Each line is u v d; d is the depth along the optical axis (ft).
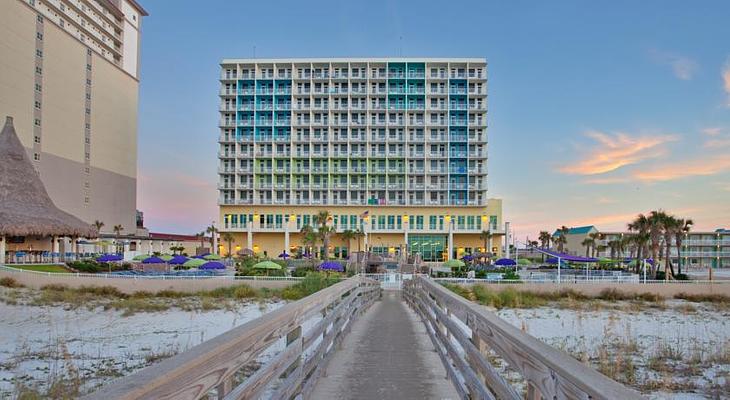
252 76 273.13
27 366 39.75
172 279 121.29
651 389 30.96
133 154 296.51
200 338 54.34
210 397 23.25
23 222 173.17
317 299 19.86
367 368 23.90
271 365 12.07
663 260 297.74
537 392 8.45
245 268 151.53
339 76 272.31
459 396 18.02
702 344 51.65
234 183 270.46
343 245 266.16
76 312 83.05
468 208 264.52
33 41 222.28
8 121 204.44
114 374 36.40
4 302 96.22
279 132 271.69
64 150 239.71
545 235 357.61
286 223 264.72
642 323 75.36
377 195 268.41
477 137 269.44
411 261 218.79
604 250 301.63
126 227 286.87
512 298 106.52
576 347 47.70
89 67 258.98
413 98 270.87
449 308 20.94
